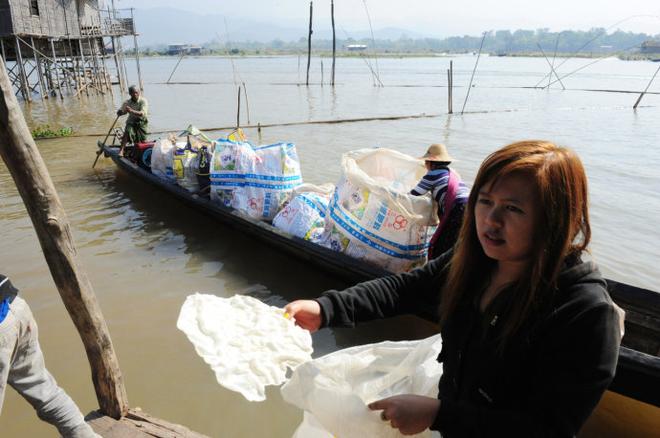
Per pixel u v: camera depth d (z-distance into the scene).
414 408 1.39
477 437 1.31
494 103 25.50
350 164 4.80
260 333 1.76
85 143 13.82
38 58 24.86
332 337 4.57
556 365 1.24
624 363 2.94
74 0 26.86
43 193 2.39
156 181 7.95
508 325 1.32
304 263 5.43
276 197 6.05
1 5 21.89
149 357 4.15
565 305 1.24
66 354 4.19
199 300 1.81
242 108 23.08
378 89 34.59
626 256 6.29
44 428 3.41
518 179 1.25
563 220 1.23
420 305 1.87
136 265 5.88
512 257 1.32
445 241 4.35
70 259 2.57
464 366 1.49
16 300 2.19
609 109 22.62
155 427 2.95
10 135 2.23
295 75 53.19
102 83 31.05
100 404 3.03
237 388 1.62
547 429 1.24
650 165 10.98
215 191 6.52
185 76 51.66
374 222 4.58
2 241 6.55
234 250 6.28
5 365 2.12
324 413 1.64
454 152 12.62
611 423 3.27
